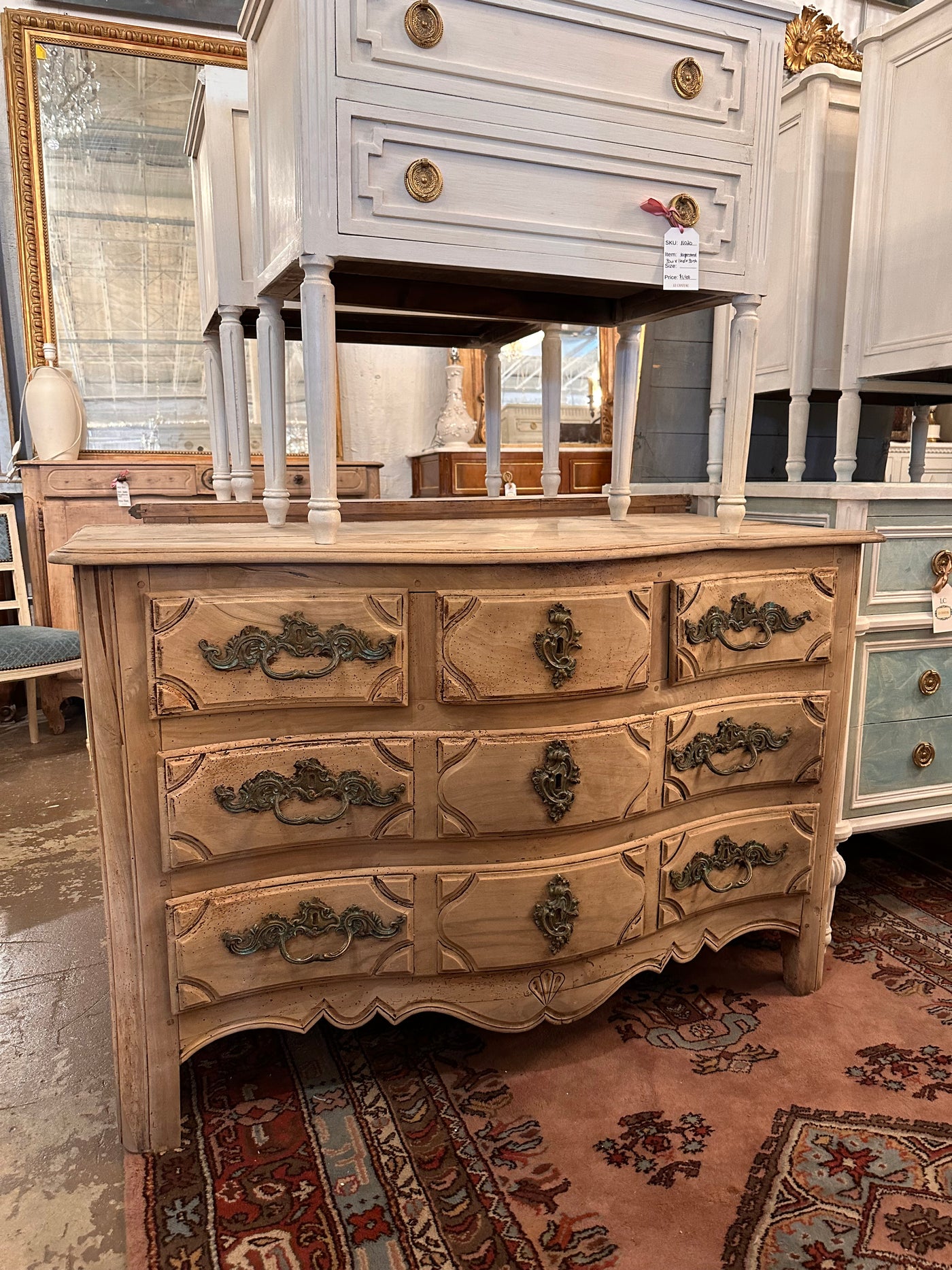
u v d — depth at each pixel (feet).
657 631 4.44
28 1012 5.11
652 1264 3.34
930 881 6.87
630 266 4.31
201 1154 3.95
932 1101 4.28
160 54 11.59
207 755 3.83
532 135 3.99
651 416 8.02
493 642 4.01
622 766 4.34
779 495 6.50
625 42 4.10
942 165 6.10
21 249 11.37
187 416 12.30
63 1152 4.00
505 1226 3.51
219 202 6.00
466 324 6.93
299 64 3.60
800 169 6.91
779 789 5.09
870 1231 3.50
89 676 3.69
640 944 4.71
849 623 5.07
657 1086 4.42
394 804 4.11
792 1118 4.17
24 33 11.01
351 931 4.17
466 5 3.79
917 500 5.85
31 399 11.01
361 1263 3.34
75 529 11.03
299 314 6.37
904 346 6.46
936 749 6.20
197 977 3.94
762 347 7.61
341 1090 4.42
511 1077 4.50
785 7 4.37
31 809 8.43
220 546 3.87
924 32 6.11
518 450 12.00
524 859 4.30
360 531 5.11
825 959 5.69
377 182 3.80
